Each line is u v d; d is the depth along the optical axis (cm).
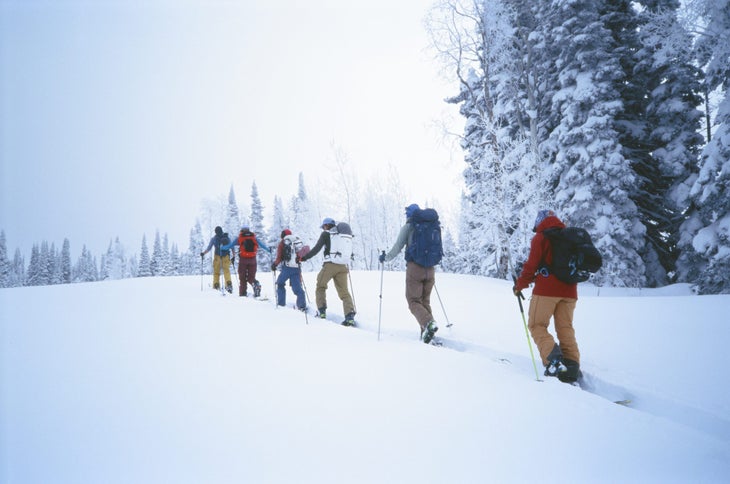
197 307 738
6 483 175
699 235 1471
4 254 8619
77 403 275
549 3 1927
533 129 1777
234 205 5219
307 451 221
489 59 1806
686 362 455
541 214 472
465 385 345
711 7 1319
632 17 1984
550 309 436
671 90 1780
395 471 204
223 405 281
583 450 239
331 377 352
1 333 490
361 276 1475
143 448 217
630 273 1684
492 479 200
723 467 225
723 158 1409
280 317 670
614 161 1700
